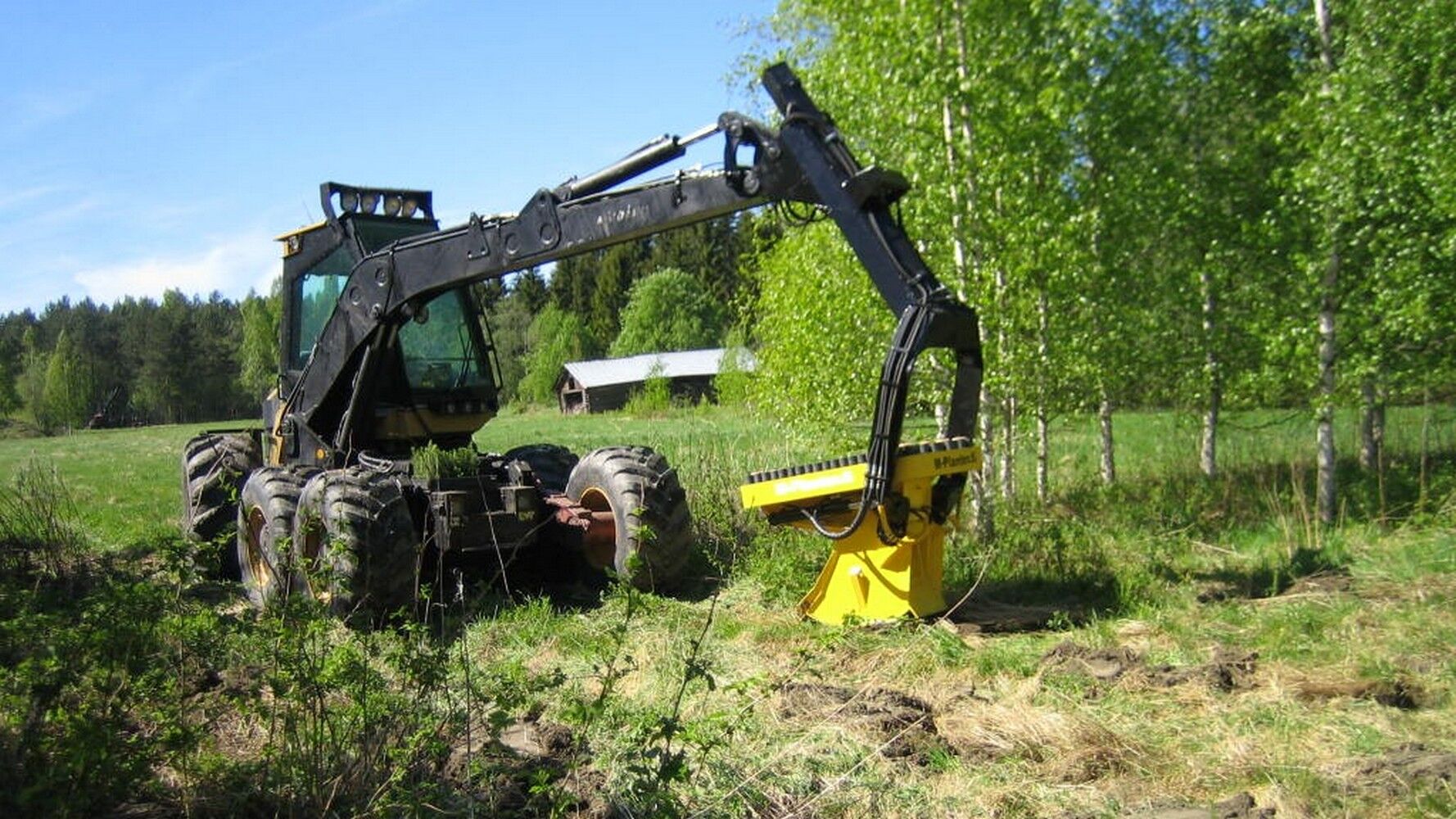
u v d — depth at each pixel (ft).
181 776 14.46
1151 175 37.58
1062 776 14.94
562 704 17.76
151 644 14.88
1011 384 32.35
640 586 25.62
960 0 32.63
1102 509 36.14
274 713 15.05
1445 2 31.04
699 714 17.52
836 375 34.63
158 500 53.26
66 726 13.42
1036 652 20.59
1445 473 35.81
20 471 41.83
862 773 15.07
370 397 26.99
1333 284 33.86
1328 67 34.71
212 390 260.42
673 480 26.23
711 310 221.87
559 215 22.70
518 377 218.38
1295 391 38.70
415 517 25.82
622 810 13.93
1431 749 15.03
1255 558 28.58
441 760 14.85
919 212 32.48
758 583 26.43
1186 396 41.39
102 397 253.85
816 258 35.19
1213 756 15.43
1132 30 38.99
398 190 28.43
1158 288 40.01
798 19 42.22
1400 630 20.68
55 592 25.18
